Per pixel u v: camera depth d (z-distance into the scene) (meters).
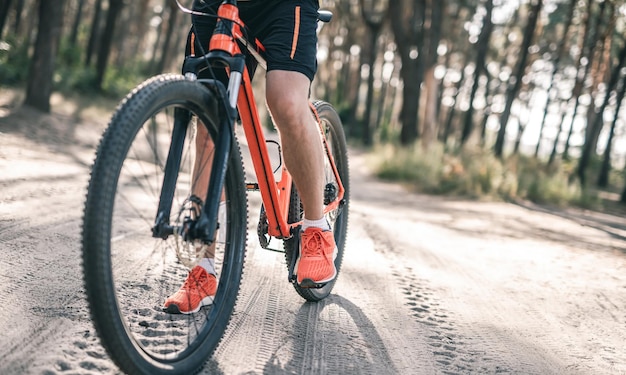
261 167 2.25
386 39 45.25
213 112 1.89
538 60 36.66
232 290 2.08
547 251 6.02
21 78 18.83
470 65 45.84
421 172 15.45
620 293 4.19
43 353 1.80
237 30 2.04
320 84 49.38
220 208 2.05
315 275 2.41
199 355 1.86
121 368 1.57
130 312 2.17
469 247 5.76
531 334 2.95
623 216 13.62
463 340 2.70
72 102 18.59
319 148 2.27
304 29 2.13
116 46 41.47
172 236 1.81
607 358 2.69
